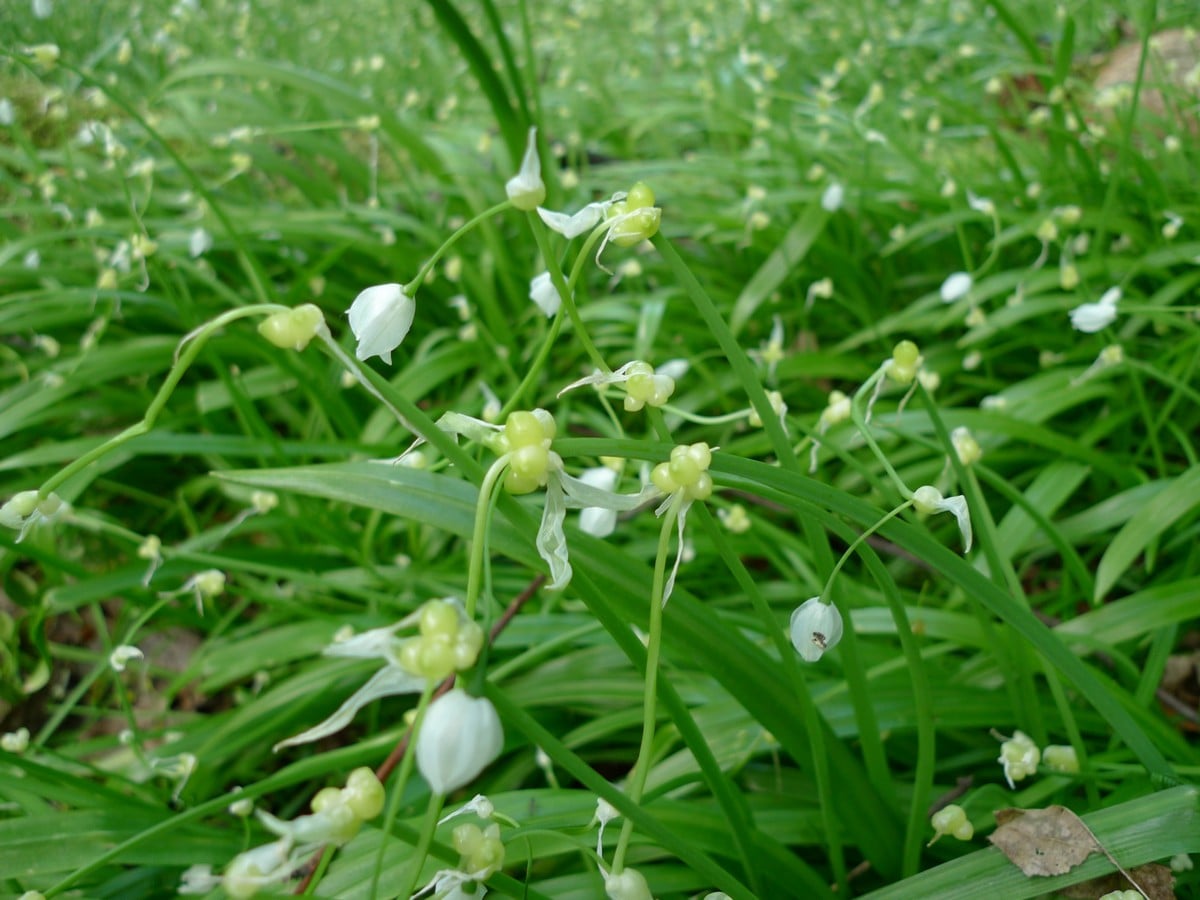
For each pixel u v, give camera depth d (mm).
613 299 451
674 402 431
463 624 113
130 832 242
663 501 146
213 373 479
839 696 256
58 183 528
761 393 161
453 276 430
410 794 278
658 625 140
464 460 134
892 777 264
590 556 177
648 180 546
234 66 491
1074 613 341
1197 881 214
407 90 760
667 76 722
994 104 619
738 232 492
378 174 633
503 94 444
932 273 500
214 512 449
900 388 431
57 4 722
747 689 190
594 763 314
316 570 379
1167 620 268
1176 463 397
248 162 461
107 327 477
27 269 464
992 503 383
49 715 372
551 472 127
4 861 227
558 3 913
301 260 530
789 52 716
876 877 243
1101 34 687
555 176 490
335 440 424
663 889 215
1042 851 182
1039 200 473
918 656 183
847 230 510
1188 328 345
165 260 430
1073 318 312
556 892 214
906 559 345
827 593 163
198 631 396
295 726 325
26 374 438
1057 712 260
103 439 366
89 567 418
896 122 591
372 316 145
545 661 310
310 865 202
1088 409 420
